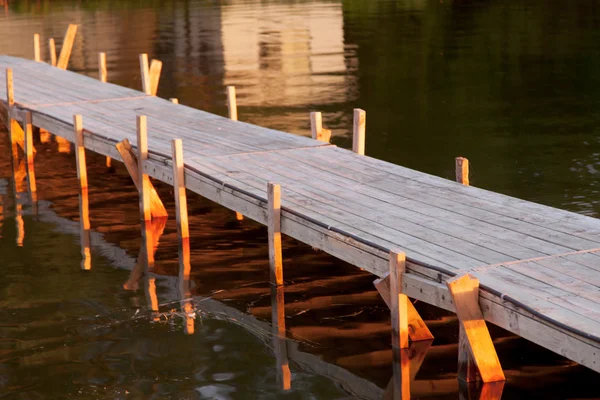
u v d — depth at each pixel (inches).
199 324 393.4
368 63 1160.8
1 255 494.9
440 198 437.4
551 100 906.7
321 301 421.4
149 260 485.1
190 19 1616.6
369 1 1883.6
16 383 335.6
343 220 404.8
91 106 702.5
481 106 887.7
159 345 370.3
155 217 563.2
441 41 1325.0
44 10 1830.7
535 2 1795.0
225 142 569.3
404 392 325.1
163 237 526.0
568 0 1806.1
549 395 317.4
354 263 381.4
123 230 541.0
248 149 548.4
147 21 1610.5
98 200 608.4
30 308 413.7
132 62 1199.6
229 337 378.9
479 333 319.3
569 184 607.5
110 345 370.3
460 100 922.1
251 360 355.6
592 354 272.4
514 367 341.1
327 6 1795.0
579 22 1480.1
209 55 1246.9
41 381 337.1
